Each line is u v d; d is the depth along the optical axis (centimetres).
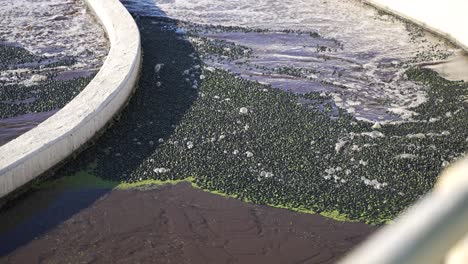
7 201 486
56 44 837
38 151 507
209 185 518
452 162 555
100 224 470
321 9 1024
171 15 972
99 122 585
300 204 494
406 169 544
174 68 761
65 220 473
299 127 618
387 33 917
